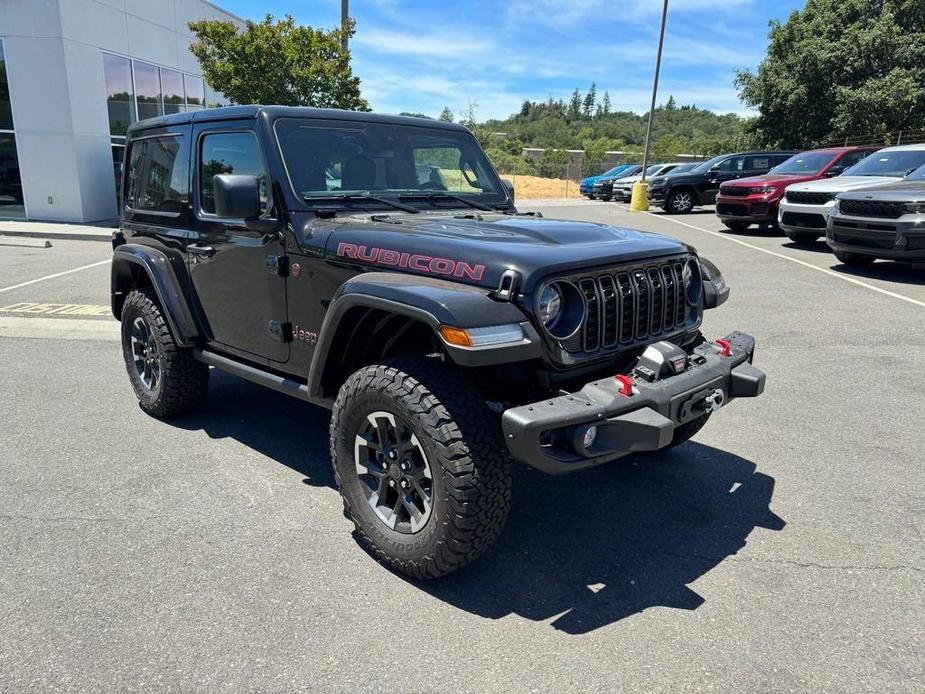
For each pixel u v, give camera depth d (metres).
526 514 3.52
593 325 2.85
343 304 2.92
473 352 2.44
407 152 4.09
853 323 7.21
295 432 4.54
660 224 17.36
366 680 2.34
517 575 2.98
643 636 2.59
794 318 7.44
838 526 3.39
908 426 4.61
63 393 5.27
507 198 4.51
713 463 4.10
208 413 4.87
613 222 17.88
